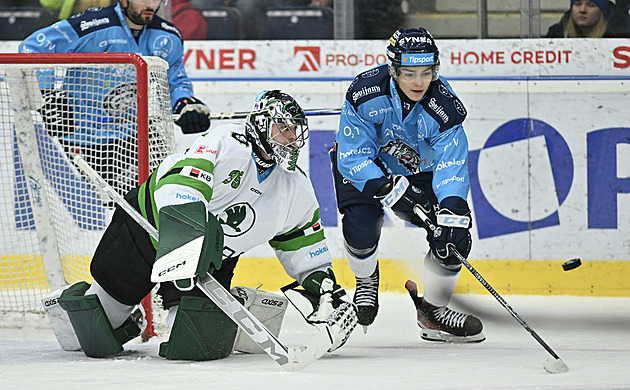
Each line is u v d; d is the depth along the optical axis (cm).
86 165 812
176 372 711
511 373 708
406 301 1353
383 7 1484
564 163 1437
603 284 1426
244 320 720
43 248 1148
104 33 1228
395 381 664
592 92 1441
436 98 902
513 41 1459
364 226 937
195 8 1495
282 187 814
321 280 829
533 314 1225
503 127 1448
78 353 867
